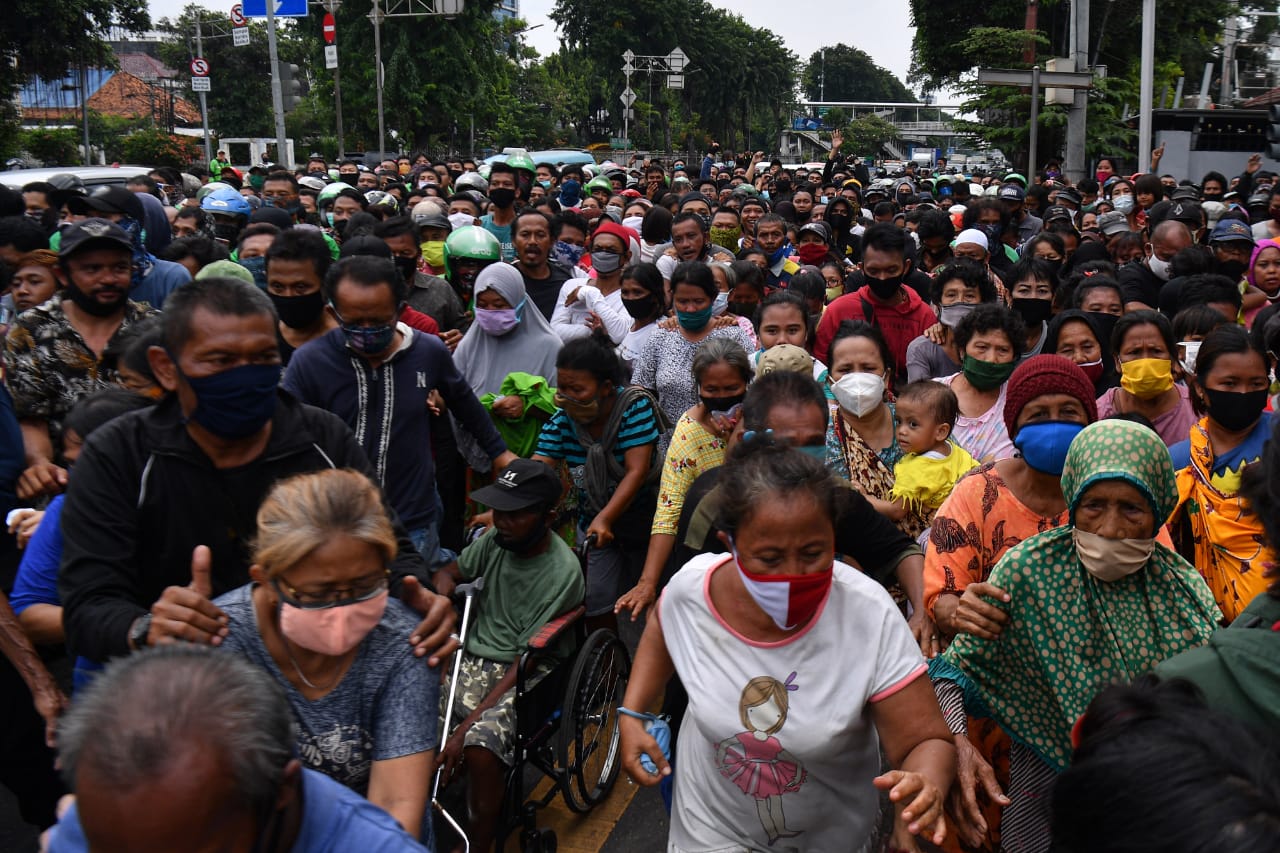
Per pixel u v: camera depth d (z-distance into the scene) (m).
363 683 2.38
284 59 66.12
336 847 1.80
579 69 91.19
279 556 2.15
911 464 4.18
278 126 27.16
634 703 2.74
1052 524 3.17
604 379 4.82
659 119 91.88
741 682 2.47
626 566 4.92
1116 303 6.06
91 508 2.70
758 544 2.28
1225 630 2.07
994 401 4.85
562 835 4.41
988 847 3.26
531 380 5.70
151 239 7.22
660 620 2.68
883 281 6.46
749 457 2.39
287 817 1.75
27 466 4.24
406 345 4.45
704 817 2.65
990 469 3.30
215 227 9.75
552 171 20.53
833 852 2.62
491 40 51.84
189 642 2.31
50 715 3.01
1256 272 7.38
